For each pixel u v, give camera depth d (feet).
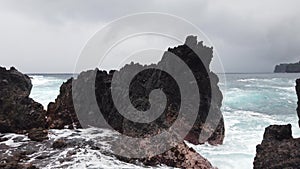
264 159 35.83
